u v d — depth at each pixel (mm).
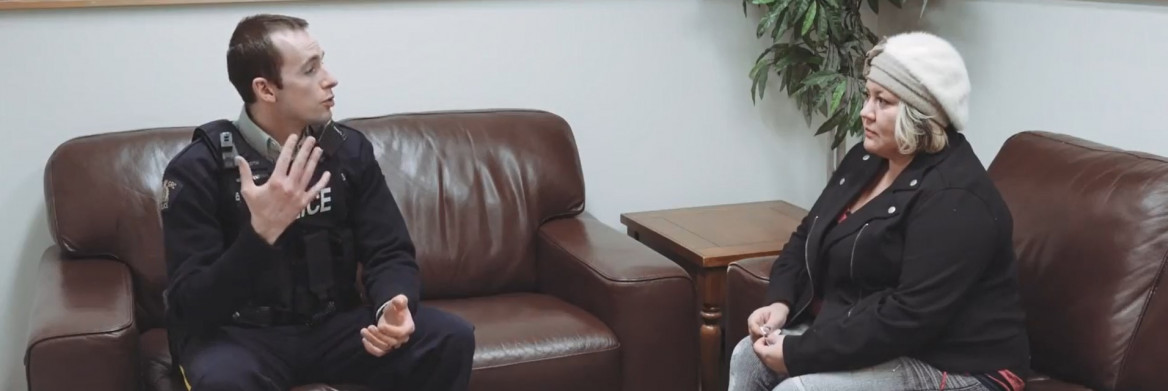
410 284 2246
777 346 2135
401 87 3119
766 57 3430
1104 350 2141
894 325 2006
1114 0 2732
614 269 2568
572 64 3266
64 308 2246
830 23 3164
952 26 3256
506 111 3068
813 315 2305
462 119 3006
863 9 3512
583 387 2484
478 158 2943
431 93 3152
